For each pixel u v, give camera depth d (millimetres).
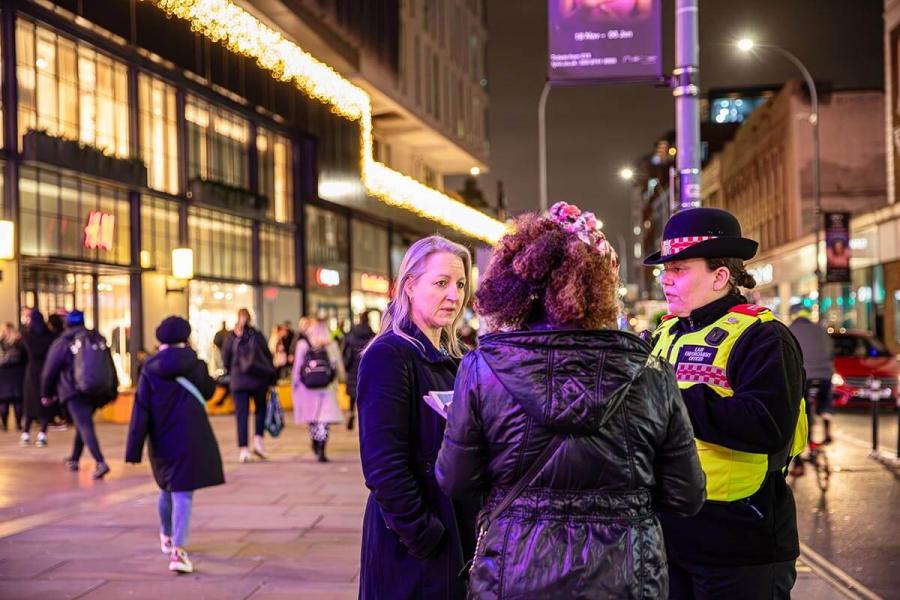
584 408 2551
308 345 13039
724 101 143000
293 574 6676
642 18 11633
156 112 27359
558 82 11758
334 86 34094
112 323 25172
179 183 28484
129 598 6078
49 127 22344
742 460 3369
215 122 30875
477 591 2670
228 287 31531
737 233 3682
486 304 2781
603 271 2695
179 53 27344
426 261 3617
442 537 3320
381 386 3367
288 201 36031
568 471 2594
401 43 44656
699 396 3348
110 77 25000
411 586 3371
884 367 19578
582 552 2566
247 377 12984
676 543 3473
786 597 3549
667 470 2762
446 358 3541
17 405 18125
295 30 31344
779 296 59594
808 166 54094
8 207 20844
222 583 6441
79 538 7918
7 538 7930
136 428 6824
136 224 25875
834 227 37219
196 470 6805
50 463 12914
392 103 42312
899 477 11297
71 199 23109
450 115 53594
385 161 48438
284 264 35625
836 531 8305
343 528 8281
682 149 11508
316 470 12102
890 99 39000
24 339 15328
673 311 3783
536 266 2674
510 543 2617
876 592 6289
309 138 36812
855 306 43125
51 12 22016
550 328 2707
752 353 3385
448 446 2754
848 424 17781
